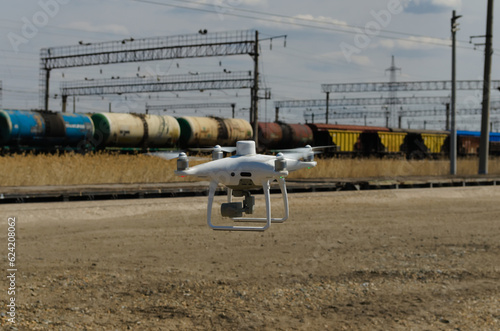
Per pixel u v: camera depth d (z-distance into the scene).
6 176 20.23
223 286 7.84
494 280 8.39
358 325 6.27
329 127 48.59
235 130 44.38
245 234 12.29
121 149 37.69
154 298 7.19
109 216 14.90
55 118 33.56
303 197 20.44
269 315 6.57
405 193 23.28
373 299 7.31
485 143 35.75
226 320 6.36
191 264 9.22
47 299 7.03
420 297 7.42
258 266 9.14
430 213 16.89
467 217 15.99
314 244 11.21
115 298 7.16
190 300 7.12
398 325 6.28
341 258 9.88
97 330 5.95
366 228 13.55
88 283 7.86
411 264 9.42
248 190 4.27
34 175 20.91
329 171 29.42
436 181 27.52
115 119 36.66
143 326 6.10
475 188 27.14
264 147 44.72
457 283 8.20
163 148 40.62
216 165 3.97
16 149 32.06
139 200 18.08
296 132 46.75
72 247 10.55
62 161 24.86
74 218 14.40
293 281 8.19
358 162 32.06
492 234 12.77
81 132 34.78
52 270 8.60
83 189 18.42
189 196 19.91
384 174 31.62
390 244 11.34
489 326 6.25
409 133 54.41
